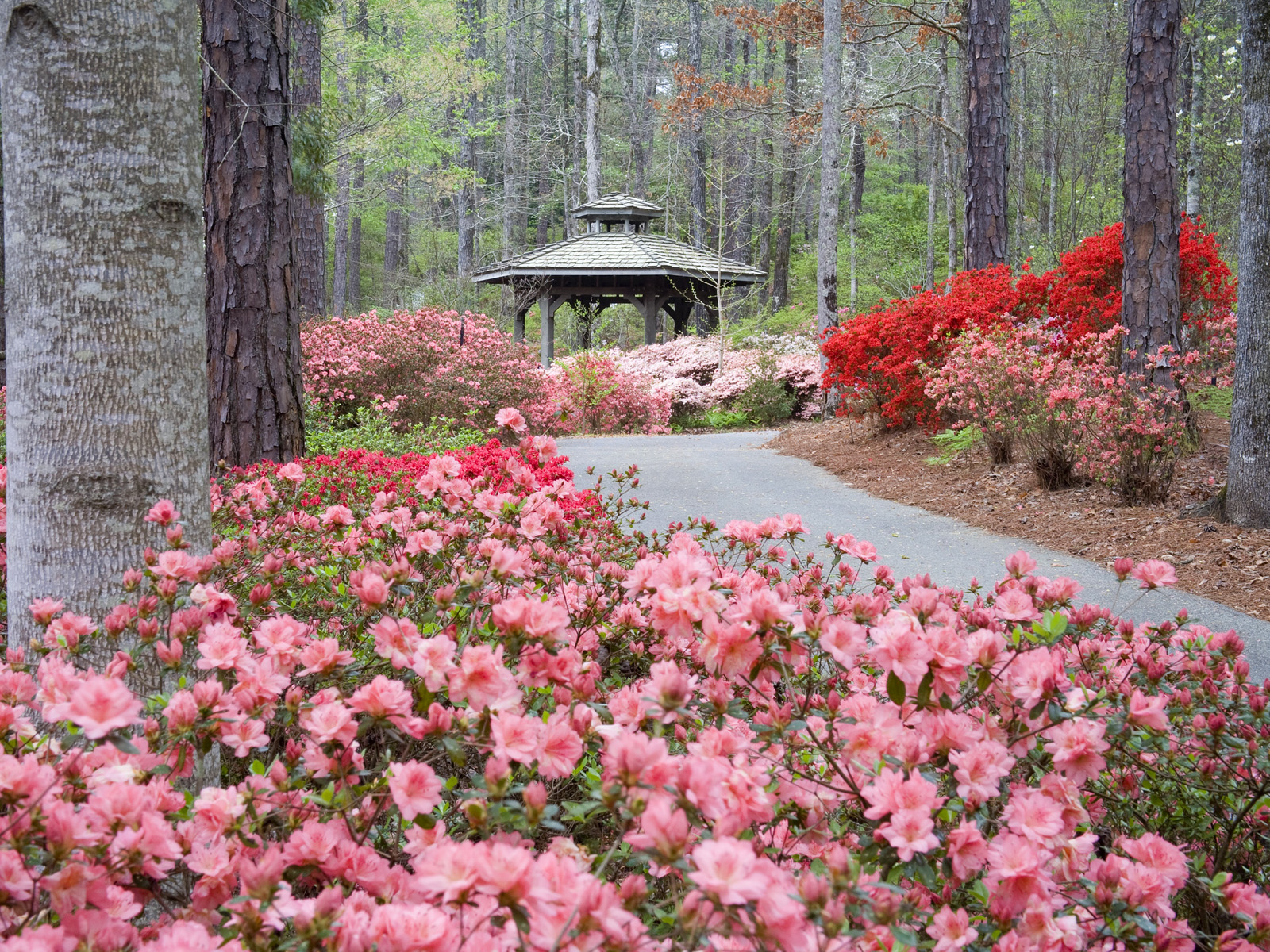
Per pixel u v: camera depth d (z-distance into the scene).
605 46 50.88
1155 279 8.75
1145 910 1.58
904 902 1.49
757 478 10.44
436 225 49.53
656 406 20.14
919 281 33.00
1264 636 4.92
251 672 1.80
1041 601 2.46
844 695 2.41
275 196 7.10
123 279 2.42
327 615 3.06
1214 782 2.08
